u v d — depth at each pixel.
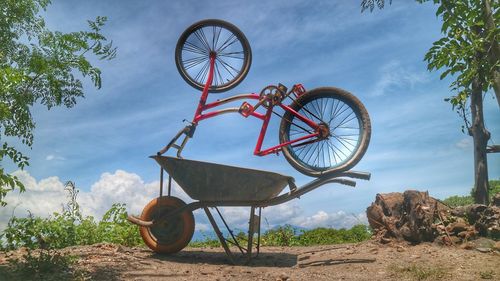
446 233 3.01
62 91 2.60
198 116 2.78
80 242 3.47
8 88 2.06
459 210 3.23
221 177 2.75
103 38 2.48
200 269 2.57
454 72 3.28
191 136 2.78
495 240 2.98
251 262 2.84
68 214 3.60
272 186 2.75
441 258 2.65
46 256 2.32
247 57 2.83
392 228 3.17
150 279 2.26
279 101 2.69
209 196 2.81
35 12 2.61
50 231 3.29
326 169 2.64
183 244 2.85
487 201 4.16
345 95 2.60
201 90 2.88
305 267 2.68
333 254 3.03
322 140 2.65
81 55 2.47
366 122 2.56
